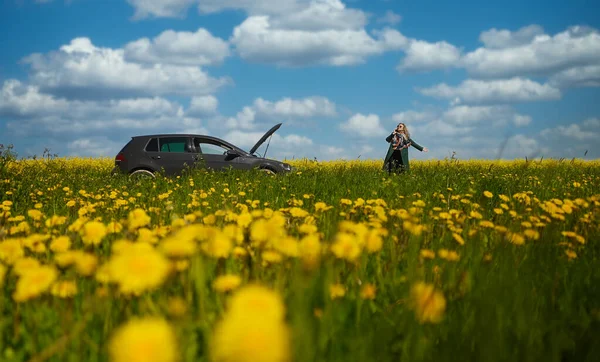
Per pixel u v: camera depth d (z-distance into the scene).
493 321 1.80
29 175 10.65
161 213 4.96
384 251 3.34
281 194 8.03
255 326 0.83
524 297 2.26
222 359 0.83
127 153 13.16
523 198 5.85
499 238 3.48
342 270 2.58
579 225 4.48
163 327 0.91
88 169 17.89
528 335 1.91
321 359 1.62
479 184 9.62
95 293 2.02
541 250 3.12
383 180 9.71
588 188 8.92
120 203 5.78
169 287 2.08
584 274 3.00
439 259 2.93
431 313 1.80
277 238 2.46
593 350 1.94
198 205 5.87
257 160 13.16
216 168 12.95
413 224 3.14
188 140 13.25
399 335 2.00
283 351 0.82
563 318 2.22
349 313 2.24
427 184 9.66
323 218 4.26
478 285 2.30
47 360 1.75
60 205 6.82
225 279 2.09
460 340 1.90
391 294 2.50
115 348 0.88
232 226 2.81
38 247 2.77
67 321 1.89
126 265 1.48
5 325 2.01
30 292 1.87
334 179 10.21
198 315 1.85
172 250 1.97
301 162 22.20
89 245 2.85
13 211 6.17
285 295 1.97
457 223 4.50
